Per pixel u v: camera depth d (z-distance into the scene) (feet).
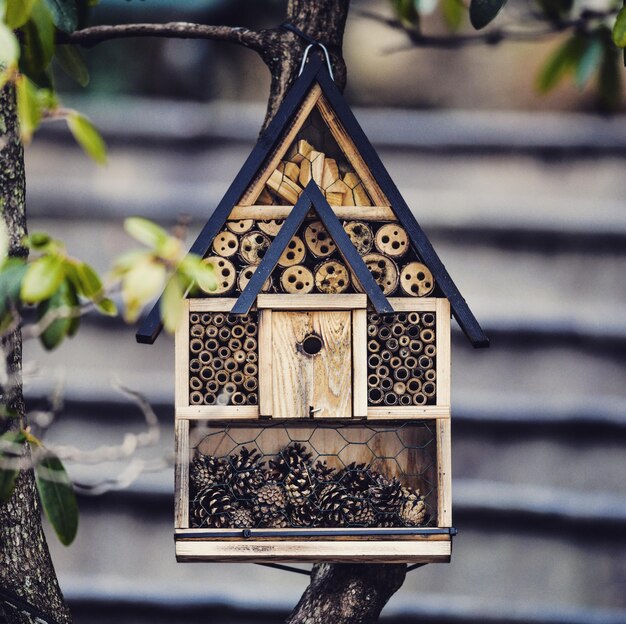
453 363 17.90
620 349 17.85
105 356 17.75
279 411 10.18
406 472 10.82
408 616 17.19
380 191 10.47
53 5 10.43
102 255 17.97
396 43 18.86
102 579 17.25
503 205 18.25
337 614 10.77
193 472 10.53
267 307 10.21
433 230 18.20
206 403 10.41
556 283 18.10
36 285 7.57
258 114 18.72
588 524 17.38
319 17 11.22
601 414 17.63
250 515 10.40
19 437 8.90
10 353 10.05
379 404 10.44
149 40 18.72
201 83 18.86
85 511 17.38
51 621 9.91
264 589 17.30
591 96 18.69
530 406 17.66
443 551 10.21
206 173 18.45
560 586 17.30
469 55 18.83
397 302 10.36
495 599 17.30
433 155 18.52
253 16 18.57
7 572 9.98
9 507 10.05
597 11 12.37
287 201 10.52
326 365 10.26
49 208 18.06
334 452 10.85
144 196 18.16
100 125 18.45
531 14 12.81
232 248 10.40
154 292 7.09
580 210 18.20
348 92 18.88
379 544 10.19
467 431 17.66
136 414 17.54
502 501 17.43
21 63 10.41
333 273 10.39
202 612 17.15
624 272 18.10
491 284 18.10
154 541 17.38
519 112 18.81
